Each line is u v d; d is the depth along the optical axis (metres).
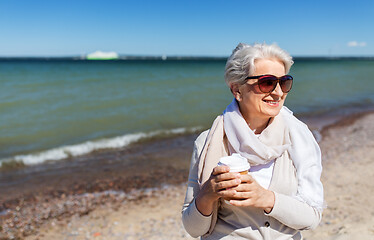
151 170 8.73
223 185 1.50
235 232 1.70
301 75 48.44
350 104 21.50
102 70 56.53
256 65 1.69
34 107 17.41
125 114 15.98
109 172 8.56
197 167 1.80
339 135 12.40
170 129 13.25
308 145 1.77
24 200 6.91
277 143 1.74
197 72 52.00
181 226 5.59
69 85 28.34
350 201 5.95
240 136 1.72
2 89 24.83
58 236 5.46
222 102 20.03
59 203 6.77
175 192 7.27
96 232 5.54
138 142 11.49
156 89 26.31
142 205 6.61
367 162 8.58
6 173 8.48
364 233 4.30
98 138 11.70
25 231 5.66
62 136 11.89
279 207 1.58
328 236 4.43
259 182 1.73
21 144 10.86
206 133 1.87
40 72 47.56
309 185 1.71
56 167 8.97
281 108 1.90
